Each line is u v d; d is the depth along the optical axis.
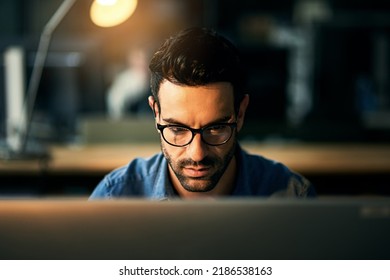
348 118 4.43
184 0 7.47
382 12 7.60
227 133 0.99
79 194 3.14
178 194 1.15
